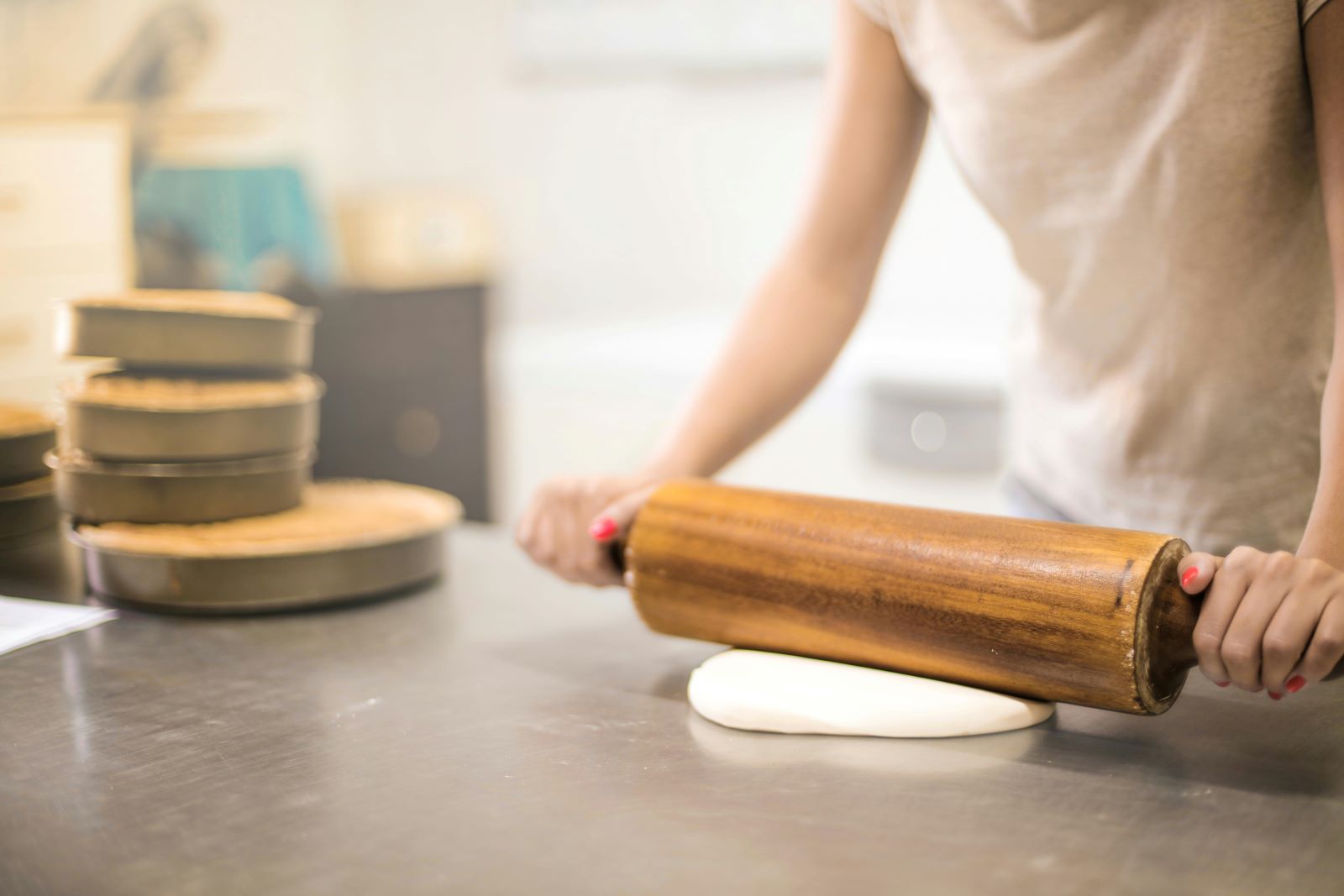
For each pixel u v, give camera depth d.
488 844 0.51
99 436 0.89
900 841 0.51
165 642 0.81
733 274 2.95
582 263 3.07
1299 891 0.46
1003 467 2.24
